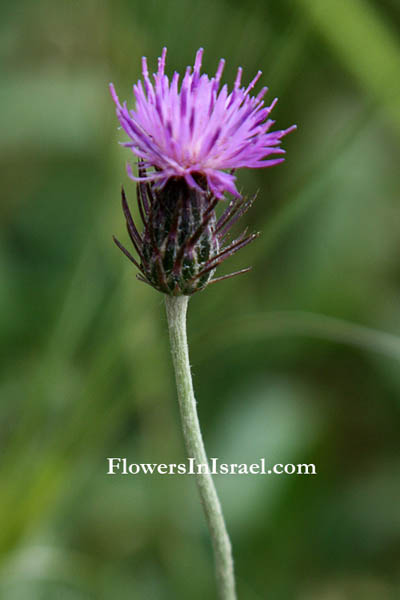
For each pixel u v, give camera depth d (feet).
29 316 1.11
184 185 0.89
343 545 1.08
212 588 1.05
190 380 0.90
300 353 1.12
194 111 0.88
